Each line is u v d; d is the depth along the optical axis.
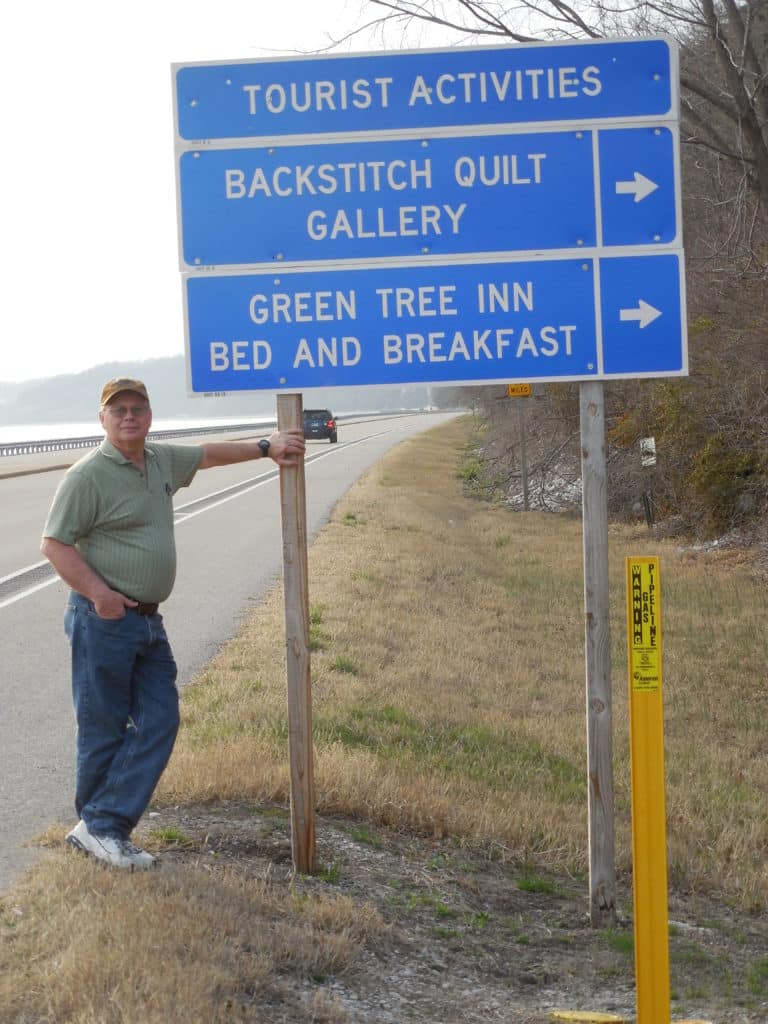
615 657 11.43
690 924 5.42
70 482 4.47
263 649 9.73
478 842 5.89
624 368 5.13
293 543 5.05
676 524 22.27
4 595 13.00
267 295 5.20
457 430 70.50
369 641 10.48
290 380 5.19
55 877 4.39
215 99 5.18
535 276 5.16
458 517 24.09
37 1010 3.45
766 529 19.17
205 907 4.18
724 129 15.68
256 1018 3.56
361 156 5.18
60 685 8.76
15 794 6.04
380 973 4.21
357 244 5.18
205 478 32.53
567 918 5.15
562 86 5.14
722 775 7.92
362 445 52.88
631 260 5.14
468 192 5.16
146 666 4.68
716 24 13.36
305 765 5.00
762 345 16.70
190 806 5.70
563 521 23.84
